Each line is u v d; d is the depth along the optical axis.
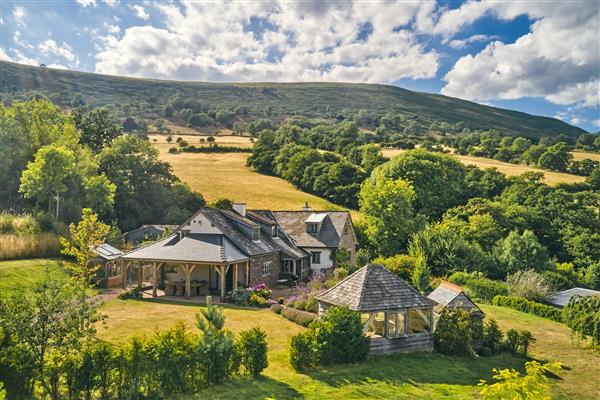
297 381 17.64
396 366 20.70
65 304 16.06
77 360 14.31
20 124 64.81
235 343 17.48
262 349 18.09
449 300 26.25
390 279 24.00
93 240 25.56
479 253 54.06
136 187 69.69
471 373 20.81
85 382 14.21
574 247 64.81
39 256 43.38
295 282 42.34
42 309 15.32
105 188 57.09
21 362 14.18
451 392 17.89
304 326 26.83
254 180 94.62
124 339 22.78
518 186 80.25
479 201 70.56
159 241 37.88
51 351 15.66
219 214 40.91
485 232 61.28
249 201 80.00
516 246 55.97
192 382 15.78
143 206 69.25
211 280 38.53
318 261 47.28
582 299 29.08
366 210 59.66
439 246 52.69
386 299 22.73
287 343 23.30
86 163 62.41
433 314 23.91
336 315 20.83
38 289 16.38
